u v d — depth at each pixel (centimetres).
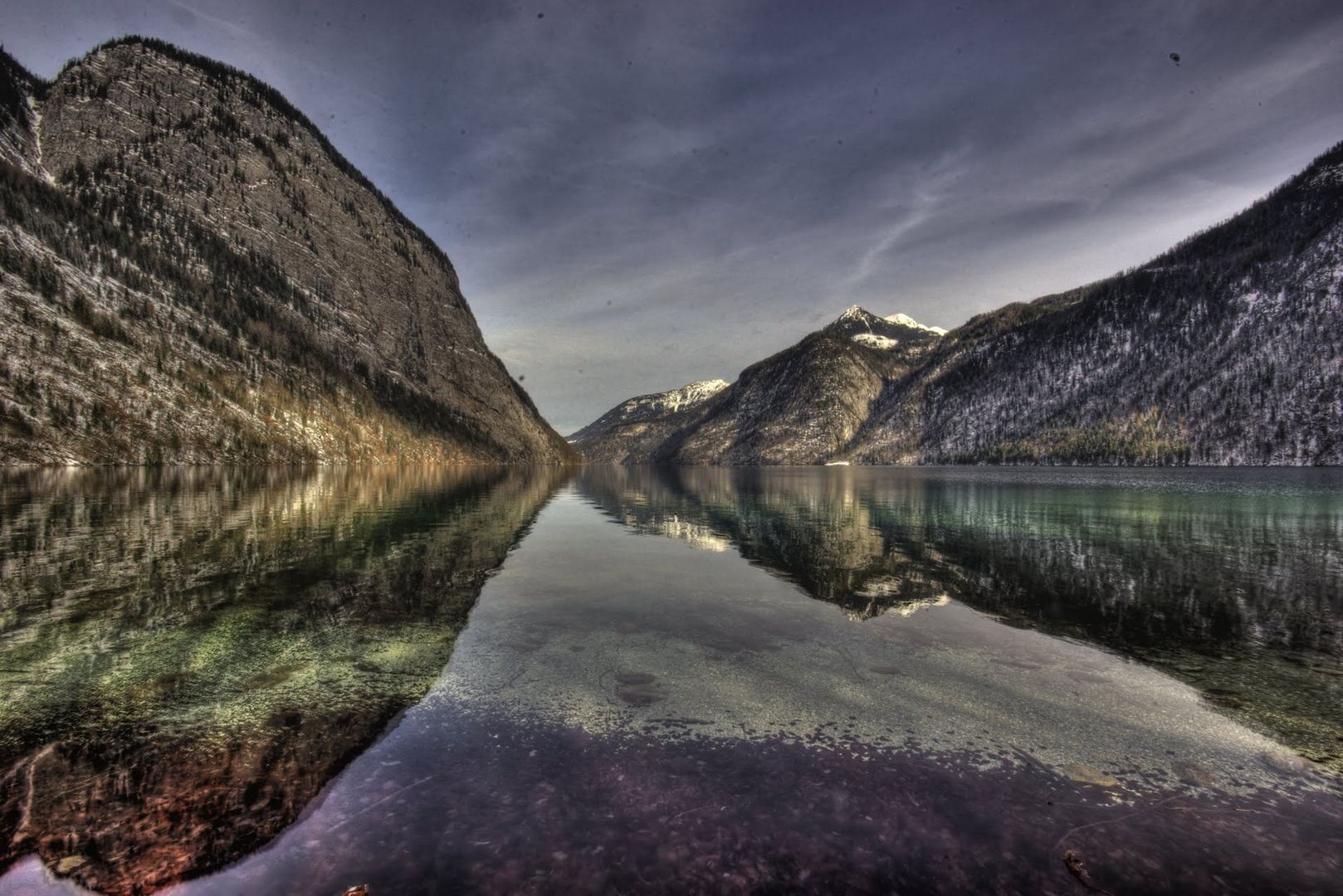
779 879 308
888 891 301
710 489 5012
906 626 802
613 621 830
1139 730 495
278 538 1616
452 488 4497
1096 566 1275
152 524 1841
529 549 1499
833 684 595
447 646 711
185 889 302
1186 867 322
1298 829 359
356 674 617
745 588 1048
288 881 307
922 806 381
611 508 2858
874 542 1667
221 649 696
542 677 612
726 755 448
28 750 454
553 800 385
